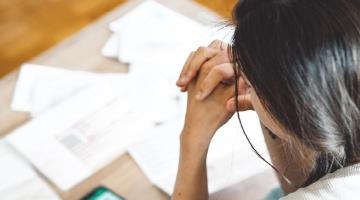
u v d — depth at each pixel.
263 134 0.82
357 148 0.48
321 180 0.53
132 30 1.12
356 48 0.42
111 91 1.00
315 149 0.48
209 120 0.77
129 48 1.09
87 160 0.89
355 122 0.45
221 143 0.90
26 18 2.18
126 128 0.94
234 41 0.48
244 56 0.46
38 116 0.97
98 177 0.87
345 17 0.42
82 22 2.15
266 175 0.85
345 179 0.51
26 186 0.86
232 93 0.75
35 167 0.89
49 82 1.03
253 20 0.45
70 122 0.95
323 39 0.42
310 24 0.42
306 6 0.43
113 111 0.97
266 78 0.44
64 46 1.11
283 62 0.43
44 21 2.17
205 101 0.77
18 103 1.00
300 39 0.42
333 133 0.45
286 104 0.44
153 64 1.05
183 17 1.15
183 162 0.79
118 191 0.85
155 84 1.01
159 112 0.96
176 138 0.92
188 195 0.79
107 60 1.08
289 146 0.61
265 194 0.83
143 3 1.19
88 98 0.99
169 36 1.11
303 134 0.46
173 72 1.04
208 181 0.85
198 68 0.78
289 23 0.43
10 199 0.84
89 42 1.11
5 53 2.04
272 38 0.43
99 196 0.84
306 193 0.52
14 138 0.93
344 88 0.43
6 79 1.04
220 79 0.75
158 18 1.15
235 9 0.50
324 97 0.43
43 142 0.92
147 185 0.86
